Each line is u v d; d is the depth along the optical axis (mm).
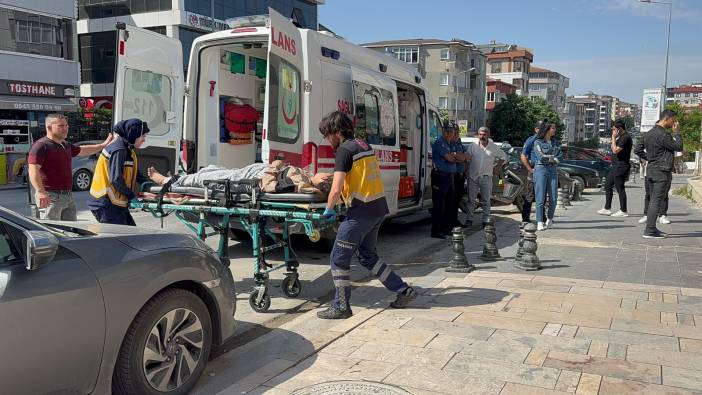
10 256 2900
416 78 9914
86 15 37750
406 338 4469
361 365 3996
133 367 3301
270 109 6234
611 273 6535
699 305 5234
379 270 5312
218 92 8133
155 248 3568
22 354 2768
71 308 2963
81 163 18219
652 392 3500
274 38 6199
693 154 58125
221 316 3984
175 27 34906
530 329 4617
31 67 24875
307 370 3949
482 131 9836
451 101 69188
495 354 4113
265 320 5285
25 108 24125
